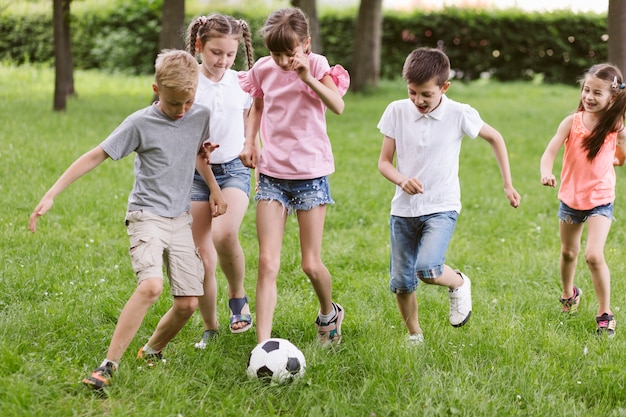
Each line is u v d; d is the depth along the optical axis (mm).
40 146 10195
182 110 3967
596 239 4965
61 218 7164
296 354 4039
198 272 4051
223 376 4055
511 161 11414
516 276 6152
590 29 24141
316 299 5457
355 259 6539
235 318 4637
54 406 3594
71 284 5387
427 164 4418
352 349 4445
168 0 13797
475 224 7805
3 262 5750
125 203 7875
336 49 24141
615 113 4840
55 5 13617
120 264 6039
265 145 4402
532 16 24141
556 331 4926
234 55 4531
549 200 8930
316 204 4367
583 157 5020
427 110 4340
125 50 24406
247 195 4637
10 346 4133
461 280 4523
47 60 24750
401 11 24594
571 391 4066
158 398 3729
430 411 3691
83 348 4320
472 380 4059
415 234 4527
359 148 11891
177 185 4055
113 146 3926
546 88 22328
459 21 24047
